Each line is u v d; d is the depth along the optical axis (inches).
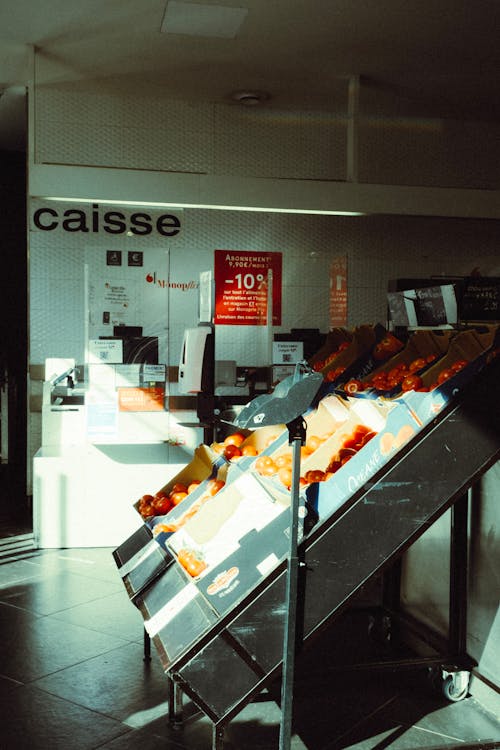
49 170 241.6
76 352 277.4
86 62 245.4
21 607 168.1
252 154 292.8
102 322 221.6
